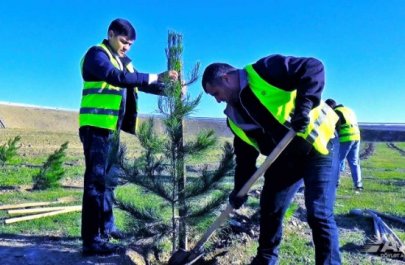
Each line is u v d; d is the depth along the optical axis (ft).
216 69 10.02
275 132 10.27
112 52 12.70
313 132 10.12
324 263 10.25
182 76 12.34
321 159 10.44
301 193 26.30
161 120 12.35
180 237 13.03
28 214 19.06
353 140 28.91
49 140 72.79
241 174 11.50
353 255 14.83
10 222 17.39
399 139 144.46
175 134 12.25
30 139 71.05
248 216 17.04
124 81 11.66
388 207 23.97
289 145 10.43
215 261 13.02
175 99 12.05
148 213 12.75
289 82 9.69
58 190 25.66
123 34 12.45
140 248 13.07
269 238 11.78
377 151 91.81
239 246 14.51
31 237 15.51
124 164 12.32
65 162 41.42
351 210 21.47
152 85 12.45
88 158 12.74
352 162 30.50
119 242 14.07
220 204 12.68
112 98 12.49
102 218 13.71
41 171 25.94
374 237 16.83
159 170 12.51
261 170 10.28
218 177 12.46
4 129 87.04
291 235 16.80
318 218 10.23
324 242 10.26
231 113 10.75
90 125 12.51
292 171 11.05
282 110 9.94
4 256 13.00
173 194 12.66
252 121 10.52
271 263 11.84
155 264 12.90
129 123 13.67
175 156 12.50
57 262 12.52
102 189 13.00
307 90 9.36
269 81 9.72
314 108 9.86
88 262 12.47
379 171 47.39
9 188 25.50
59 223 17.69
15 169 33.27
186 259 11.85
